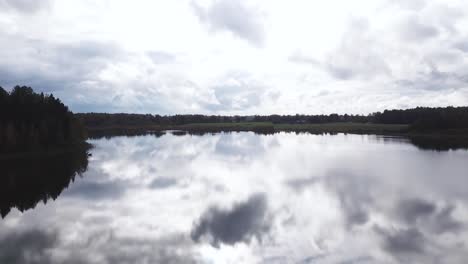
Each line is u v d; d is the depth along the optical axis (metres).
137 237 18.55
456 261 15.24
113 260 15.60
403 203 25.09
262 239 18.31
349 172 38.72
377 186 30.97
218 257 15.99
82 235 18.78
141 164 46.75
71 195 28.12
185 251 16.70
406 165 43.75
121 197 27.47
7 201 26.19
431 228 19.66
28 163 47.34
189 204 25.31
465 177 34.91
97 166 44.78
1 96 67.75
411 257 15.74
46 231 19.44
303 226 20.33
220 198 27.14
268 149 68.06
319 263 15.28
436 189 29.52
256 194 28.44
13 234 18.97
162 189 30.41
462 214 22.34
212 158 53.62
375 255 16.09
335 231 19.38
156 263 15.30
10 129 55.66
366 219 21.61
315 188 30.48
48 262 15.31
